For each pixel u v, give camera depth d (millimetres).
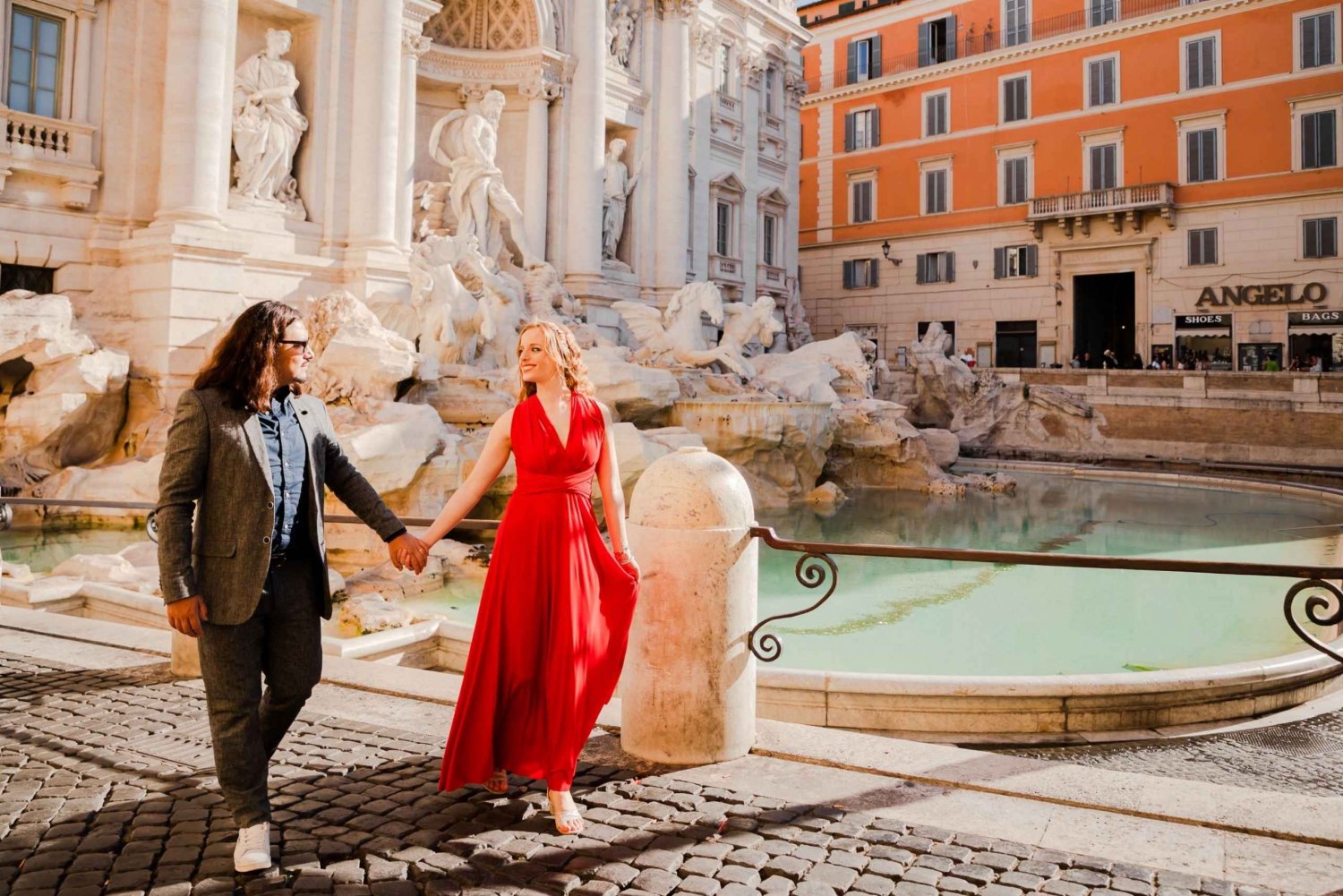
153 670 6211
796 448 21938
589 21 27406
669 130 31203
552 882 3436
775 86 39469
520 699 3992
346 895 3350
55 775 4410
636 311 23609
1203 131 38000
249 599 3520
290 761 4613
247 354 3605
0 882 3398
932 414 35312
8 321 15359
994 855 3650
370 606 9445
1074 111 40875
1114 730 6695
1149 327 39281
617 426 16281
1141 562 4363
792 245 40688
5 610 7746
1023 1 42375
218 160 18328
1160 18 38531
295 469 3727
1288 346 36344
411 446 14289
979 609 11375
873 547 4727
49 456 16219
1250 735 6574
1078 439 32719
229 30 19172
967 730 6551
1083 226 40312
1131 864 3584
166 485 3502
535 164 26688
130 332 18016
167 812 4020
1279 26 36375
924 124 44938
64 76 17812
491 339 20906
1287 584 12945
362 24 21234
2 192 16938
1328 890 3393
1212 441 30500
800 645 9602
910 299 45625
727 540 4668
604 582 4141
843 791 4289
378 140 21203
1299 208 36062
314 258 20375
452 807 4090
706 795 4234
